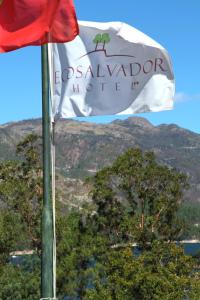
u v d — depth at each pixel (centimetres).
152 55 1301
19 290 3881
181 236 4506
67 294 3934
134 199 4466
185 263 3259
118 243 4347
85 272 3934
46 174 1131
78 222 4262
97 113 1298
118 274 3119
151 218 4325
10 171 4159
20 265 4125
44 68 1149
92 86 1291
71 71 1278
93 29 1290
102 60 1295
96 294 3158
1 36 1140
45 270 1095
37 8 1129
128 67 1301
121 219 4375
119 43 1295
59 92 1270
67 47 1276
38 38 1135
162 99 1307
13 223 4034
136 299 3048
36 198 4088
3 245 4034
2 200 4081
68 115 1270
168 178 4475
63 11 1129
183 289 3028
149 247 4269
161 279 2980
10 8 1134
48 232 1105
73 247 4075
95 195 4397
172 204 4450
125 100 1303
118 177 4469
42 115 1145
